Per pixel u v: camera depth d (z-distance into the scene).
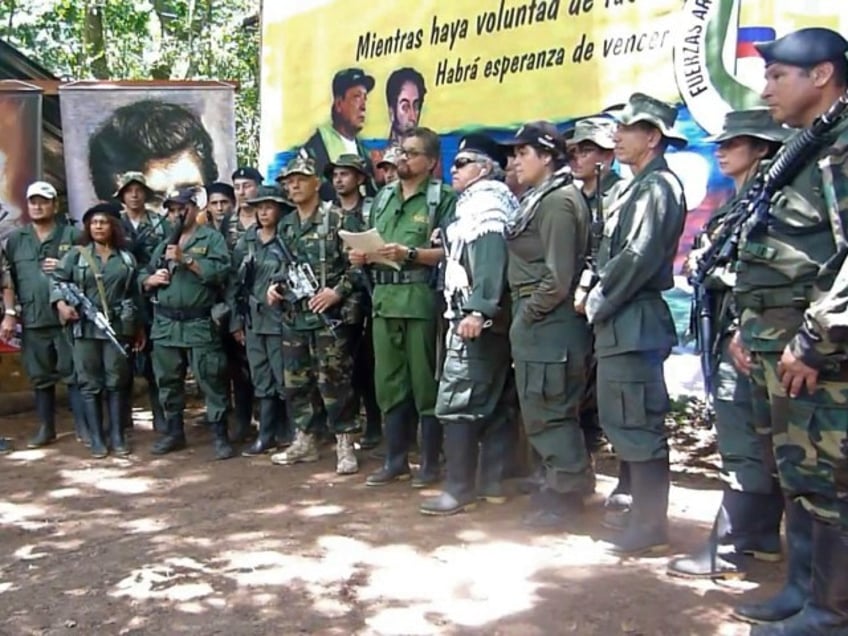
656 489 3.83
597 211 4.11
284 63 7.41
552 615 3.29
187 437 6.43
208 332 5.80
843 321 2.43
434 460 4.98
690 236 5.05
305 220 5.38
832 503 2.70
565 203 3.96
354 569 3.79
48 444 6.36
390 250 4.66
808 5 4.59
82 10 14.68
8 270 6.36
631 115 3.71
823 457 2.63
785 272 2.79
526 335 4.09
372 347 5.73
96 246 6.04
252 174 6.38
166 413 6.02
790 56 2.78
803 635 2.80
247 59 15.80
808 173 2.76
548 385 4.05
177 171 7.66
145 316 6.18
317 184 5.41
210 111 7.68
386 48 6.61
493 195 4.38
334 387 5.27
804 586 3.12
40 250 6.31
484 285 4.23
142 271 6.03
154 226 6.46
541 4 5.65
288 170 5.32
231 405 6.39
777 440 2.85
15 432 6.75
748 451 3.58
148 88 7.59
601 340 3.79
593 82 5.41
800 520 3.11
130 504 4.89
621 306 3.71
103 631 3.30
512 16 5.80
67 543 4.29
